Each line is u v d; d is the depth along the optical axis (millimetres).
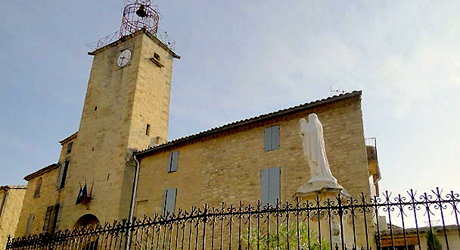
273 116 20797
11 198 35625
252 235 10312
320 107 19797
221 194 21156
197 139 23672
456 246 14844
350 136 18469
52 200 28828
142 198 24516
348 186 17562
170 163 24281
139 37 29906
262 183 19859
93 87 30766
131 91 27875
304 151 11477
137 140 26750
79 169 27906
